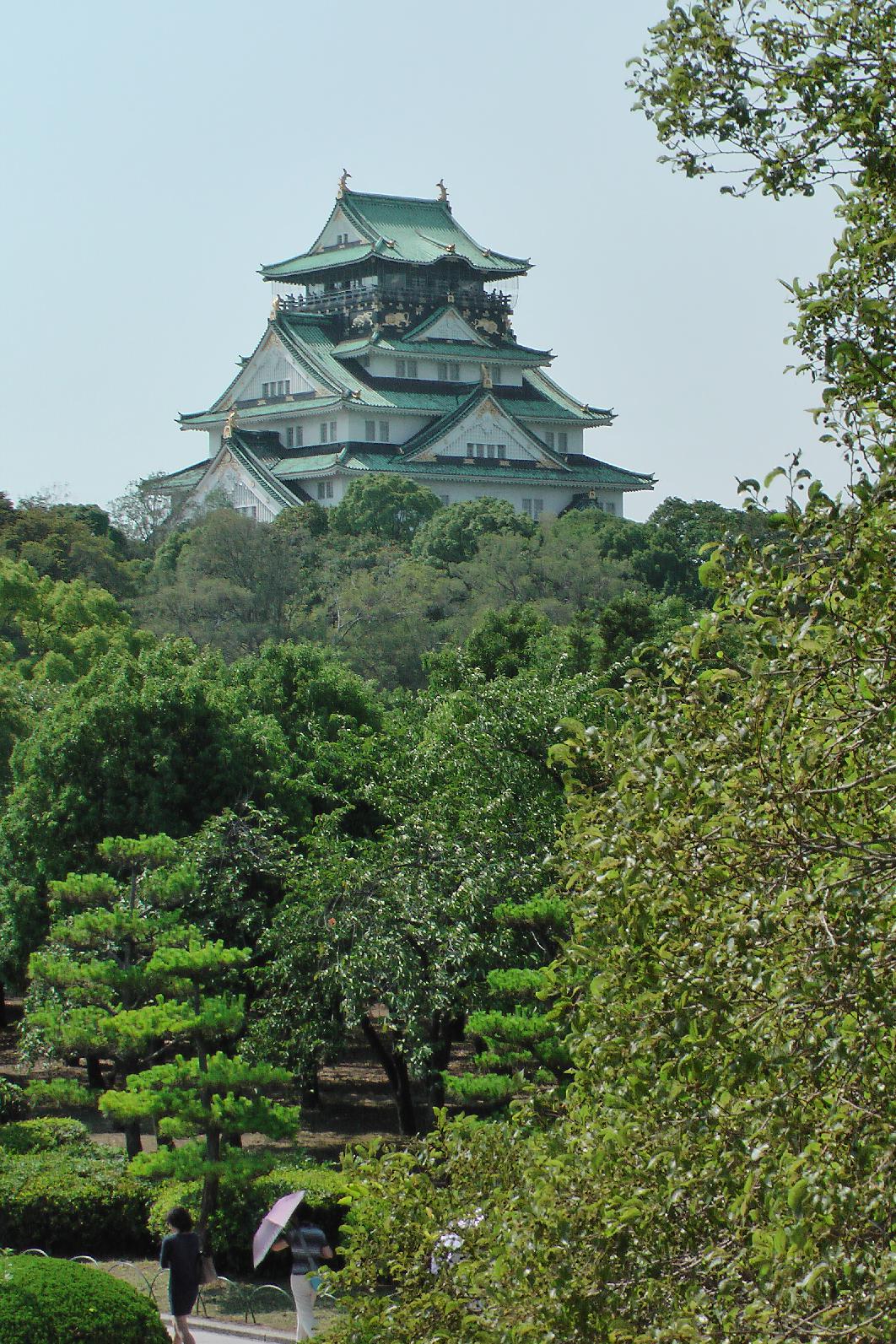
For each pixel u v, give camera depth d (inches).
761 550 455.5
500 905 1409.9
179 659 2465.6
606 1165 499.5
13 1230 1310.3
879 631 436.1
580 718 1547.7
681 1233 496.4
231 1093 1236.5
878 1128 420.2
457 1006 1531.7
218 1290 1220.5
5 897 1963.6
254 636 4955.7
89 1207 1310.3
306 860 1680.6
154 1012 1254.3
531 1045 1296.8
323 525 6422.2
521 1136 622.5
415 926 1480.1
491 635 2957.7
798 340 556.1
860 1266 417.7
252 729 2064.5
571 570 5290.4
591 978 561.6
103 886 1478.8
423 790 1685.5
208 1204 1246.3
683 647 490.3
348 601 4874.5
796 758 440.8
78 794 1927.9
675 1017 450.6
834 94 539.8
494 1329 505.4
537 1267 500.1
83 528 5625.0
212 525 5344.5
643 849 444.8
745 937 429.1
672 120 565.3
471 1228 574.9
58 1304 936.3
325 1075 2199.8
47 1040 1448.1
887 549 435.5
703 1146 478.3
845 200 554.6
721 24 549.6
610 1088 528.4
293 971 1544.0
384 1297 591.5
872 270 537.6
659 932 460.8
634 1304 480.7
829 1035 422.0
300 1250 1011.3
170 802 1945.1
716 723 457.1
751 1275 486.9
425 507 6525.6
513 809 1519.4
